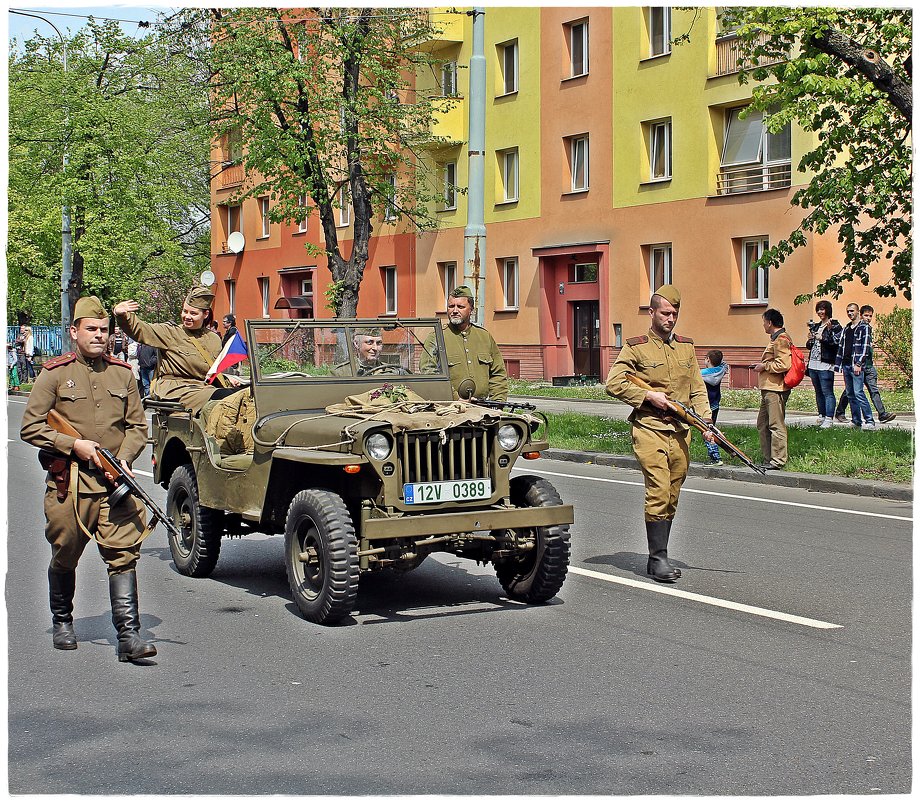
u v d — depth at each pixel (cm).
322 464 688
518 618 735
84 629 722
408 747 496
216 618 741
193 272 5366
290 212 2845
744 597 791
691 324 2934
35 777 464
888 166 1565
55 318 6181
